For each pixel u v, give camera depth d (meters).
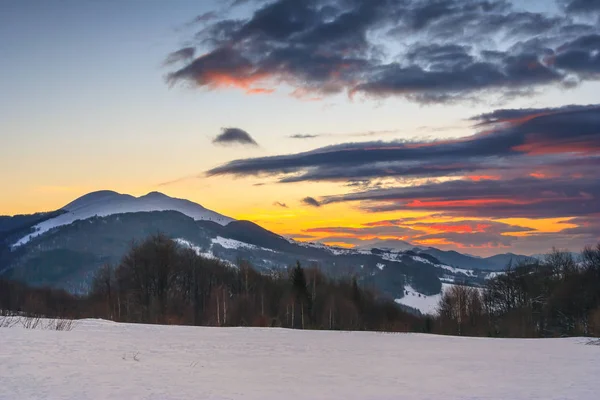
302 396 18.41
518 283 101.69
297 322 93.38
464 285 127.94
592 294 85.75
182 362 26.31
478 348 41.41
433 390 20.33
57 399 15.83
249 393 18.50
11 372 19.97
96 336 37.03
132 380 19.78
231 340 42.34
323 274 114.00
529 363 30.39
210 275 118.44
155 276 100.44
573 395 19.38
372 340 48.34
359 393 19.41
